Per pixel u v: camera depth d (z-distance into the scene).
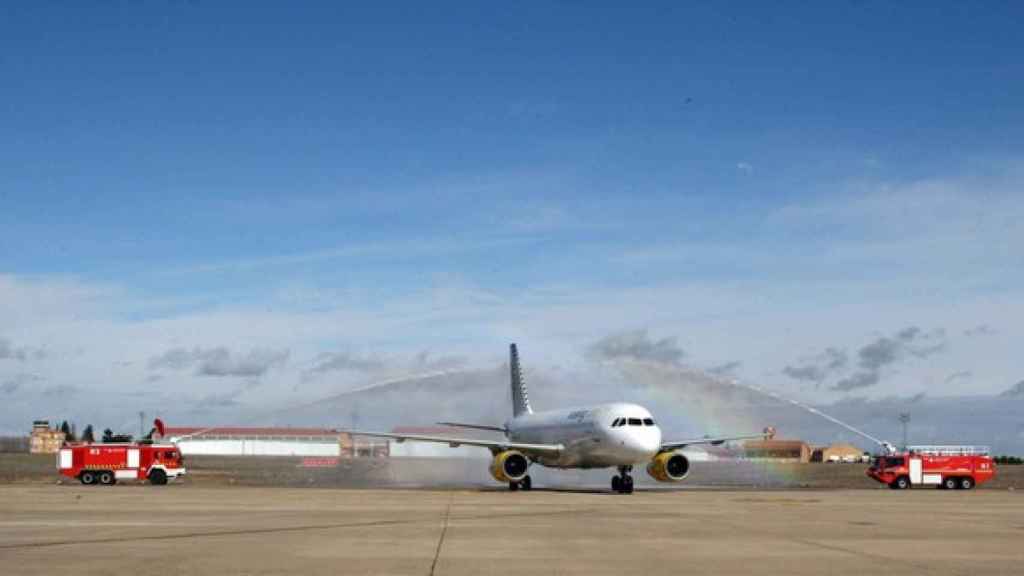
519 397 94.44
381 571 22.91
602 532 33.28
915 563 24.94
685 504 50.97
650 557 25.91
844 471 158.00
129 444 78.50
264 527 34.59
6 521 37.09
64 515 40.31
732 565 24.34
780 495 62.91
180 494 59.19
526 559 25.33
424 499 54.56
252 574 22.39
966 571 23.52
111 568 23.34
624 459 63.81
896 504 52.00
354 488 71.12
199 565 23.89
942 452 77.56
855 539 31.11
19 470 122.12
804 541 30.38
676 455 68.12
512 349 96.56
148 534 31.81
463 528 34.62
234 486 74.25
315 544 28.80
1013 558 26.16
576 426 68.62
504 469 67.31
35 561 24.66
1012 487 86.38
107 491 63.38
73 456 76.88
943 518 40.84
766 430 77.38
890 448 79.06
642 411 65.31
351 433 72.88
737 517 40.94
